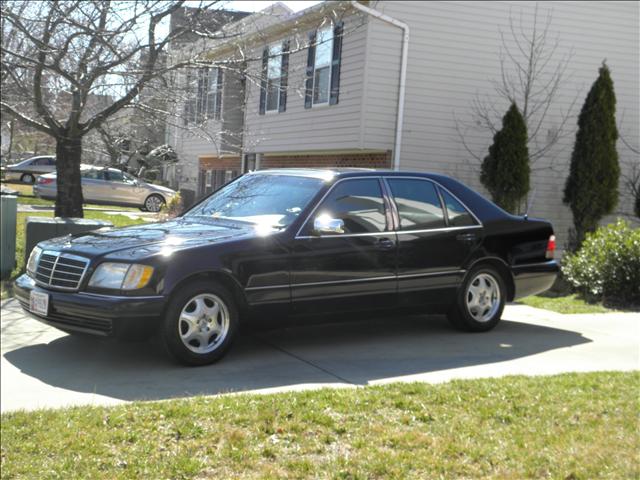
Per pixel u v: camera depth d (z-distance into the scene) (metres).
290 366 6.23
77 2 10.36
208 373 5.96
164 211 21.88
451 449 4.18
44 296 6.16
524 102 16.34
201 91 14.50
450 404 5.01
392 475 3.83
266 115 19.67
